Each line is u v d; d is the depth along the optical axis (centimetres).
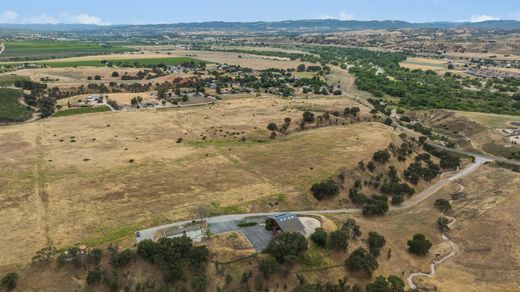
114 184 11862
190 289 7638
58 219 9794
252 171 13075
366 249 9281
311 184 12106
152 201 10806
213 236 8925
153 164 13575
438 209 11994
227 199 11044
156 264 7888
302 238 8556
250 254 8300
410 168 14575
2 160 13750
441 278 8988
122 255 7912
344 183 12631
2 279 7575
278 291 7812
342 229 9375
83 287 7550
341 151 14838
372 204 11469
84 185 11769
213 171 13025
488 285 8675
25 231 9244
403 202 12638
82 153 14575
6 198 10869
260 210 10700
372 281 8331
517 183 13088
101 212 10162
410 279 8900
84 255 8025
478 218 11088
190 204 10669
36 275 7775
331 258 8619
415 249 9744
